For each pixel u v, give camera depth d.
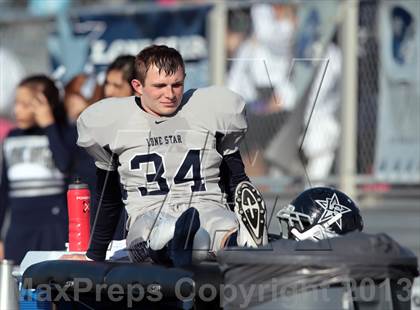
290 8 33.81
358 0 33.25
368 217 33.31
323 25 33.47
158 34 35.88
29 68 37.97
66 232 30.42
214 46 34.84
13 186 30.88
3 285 19.83
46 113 30.09
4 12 41.16
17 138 30.94
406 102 33.19
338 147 33.50
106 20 36.78
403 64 33.12
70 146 29.88
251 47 34.31
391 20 33.09
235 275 16.22
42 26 37.81
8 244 30.88
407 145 33.22
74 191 22.59
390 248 15.90
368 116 33.44
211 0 36.28
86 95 34.06
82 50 37.09
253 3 34.25
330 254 15.70
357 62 33.34
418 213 33.16
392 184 33.38
